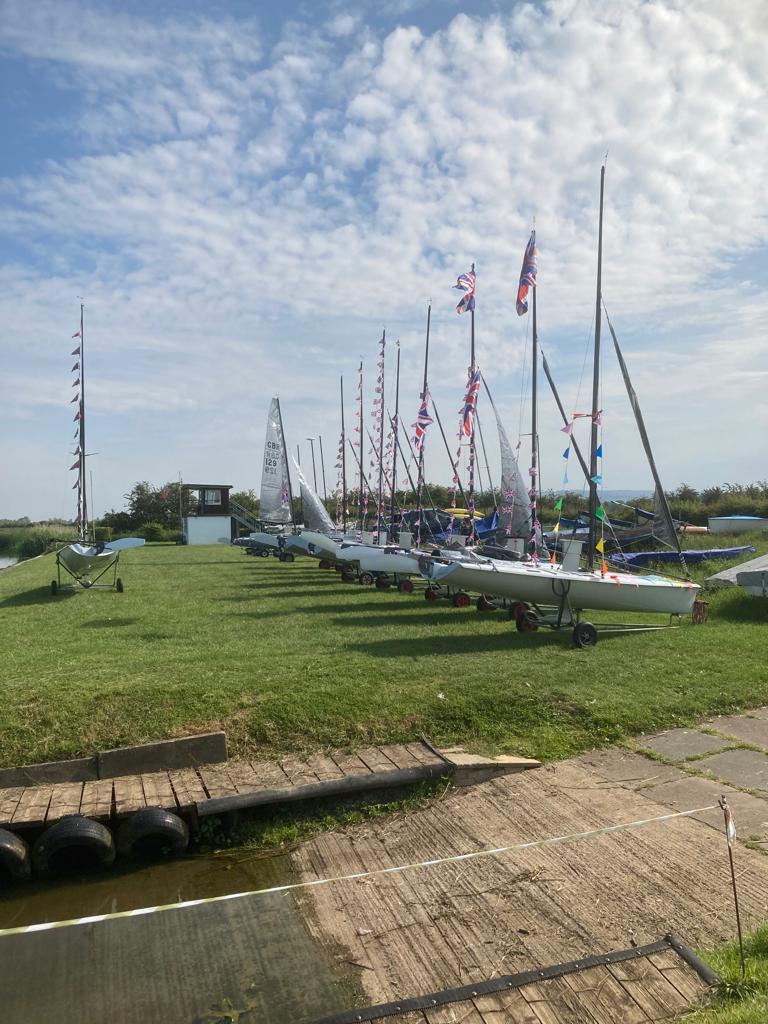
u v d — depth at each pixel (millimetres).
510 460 24219
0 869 6133
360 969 4922
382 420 31875
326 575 26125
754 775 7520
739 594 15992
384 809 7254
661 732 8766
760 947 4668
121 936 5371
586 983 4539
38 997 4734
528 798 7250
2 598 19266
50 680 9070
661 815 6750
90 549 21469
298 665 10211
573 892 5656
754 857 5953
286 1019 4492
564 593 13242
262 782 7172
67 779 7246
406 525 31094
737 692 9812
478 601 16219
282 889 5949
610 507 36438
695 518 43031
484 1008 4375
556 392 19953
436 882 5938
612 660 11062
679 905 5398
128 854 6484
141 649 11328
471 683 9648
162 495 71250
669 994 4395
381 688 9312
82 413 24078
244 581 23766
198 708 8352
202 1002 4668
